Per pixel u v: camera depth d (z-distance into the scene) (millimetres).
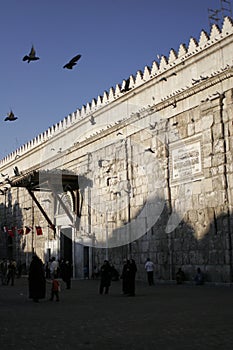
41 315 13258
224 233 22453
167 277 26047
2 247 51656
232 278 21844
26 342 9047
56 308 15023
